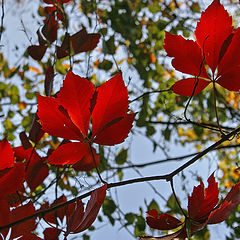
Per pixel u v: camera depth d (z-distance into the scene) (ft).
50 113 1.74
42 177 2.17
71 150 1.77
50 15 2.56
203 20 1.86
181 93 1.92
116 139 1.77
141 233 3.94
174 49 1.89
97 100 1.74
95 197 1.66
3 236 1.76
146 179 1.79
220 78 1.89
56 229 1.83
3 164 1.74
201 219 1.77
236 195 1.72
